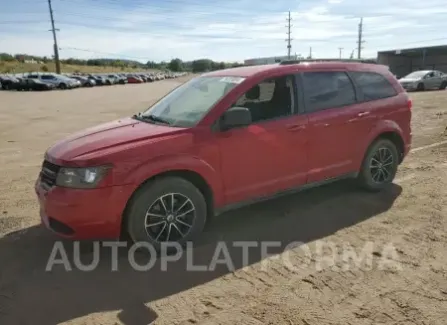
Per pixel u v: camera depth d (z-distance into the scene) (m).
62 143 3.99
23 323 2.87
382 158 5.37
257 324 2.81
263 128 4.23
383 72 5.45
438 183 5.69
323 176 4.79
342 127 4.82
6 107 21.05
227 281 3.38
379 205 4.95
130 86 49.69
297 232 4.27
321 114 4.66
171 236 3.89
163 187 3.71
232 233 4.29
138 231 3.69
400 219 4.52
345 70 5.04
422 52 48.31
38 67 79.00
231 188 4.12
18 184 6.17
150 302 3.10
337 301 3.05
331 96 4.85
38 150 9.01
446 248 3.83
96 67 103.38
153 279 3.43
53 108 20.23
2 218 4.77
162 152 3.71
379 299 3.06
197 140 3.86
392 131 5.32
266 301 3.07
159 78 77.50
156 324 2.84
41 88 39.94
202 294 3.19
